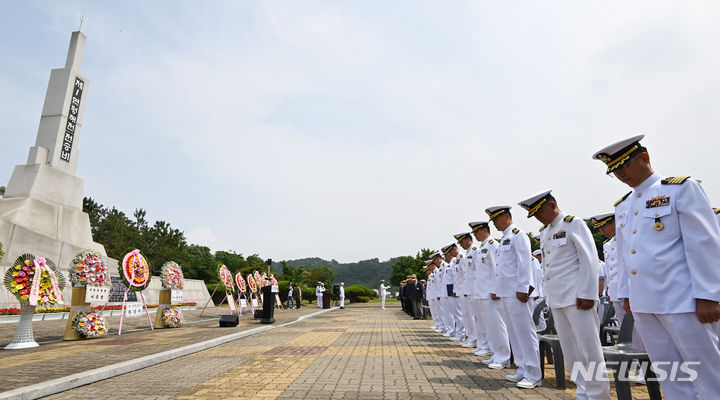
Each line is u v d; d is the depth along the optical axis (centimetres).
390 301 4916
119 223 4172
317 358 730
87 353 776
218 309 2583
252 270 4003
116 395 482
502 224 623
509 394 478
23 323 901
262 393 483
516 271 571
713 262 283
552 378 581
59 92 2212
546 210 464
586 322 417
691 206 299
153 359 683
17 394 448
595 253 427
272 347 877
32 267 923
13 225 1845
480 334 785
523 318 544
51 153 2127
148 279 1312
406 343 940
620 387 391
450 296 1058
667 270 307
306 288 4309
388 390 496
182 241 4691
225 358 738
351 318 1844
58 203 2103
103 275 1108
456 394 478
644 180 340
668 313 301
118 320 1609
